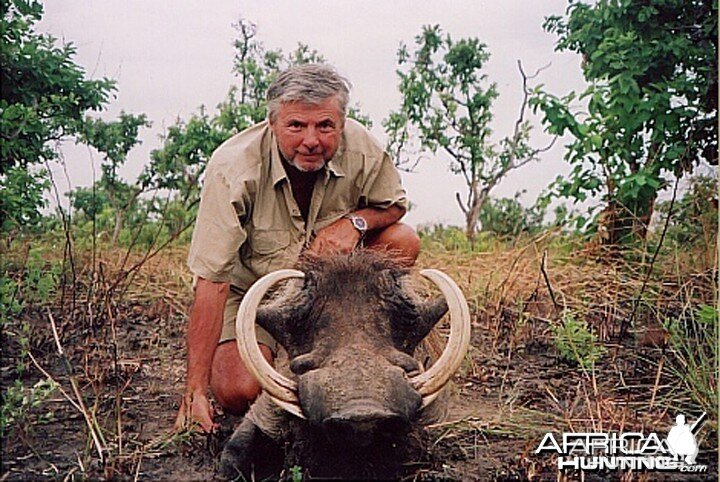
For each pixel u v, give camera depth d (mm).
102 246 3848
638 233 3557
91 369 2582
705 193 3285
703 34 3588
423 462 1896
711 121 3502
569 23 3936
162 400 2441
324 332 1760
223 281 2133
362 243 2264
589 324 3002
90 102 3004
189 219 4379
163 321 3275
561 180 3826
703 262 3076
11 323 2658
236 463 1897
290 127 2082
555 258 3629
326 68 2100
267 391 1696
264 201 2215
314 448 1805
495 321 3090
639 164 3734
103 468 1902
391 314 1798
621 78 3547
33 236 3230
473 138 5055
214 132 4344
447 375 1708
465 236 4598
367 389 1587
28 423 2090
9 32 2824
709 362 2482
